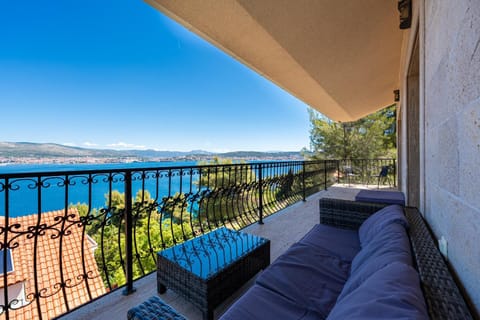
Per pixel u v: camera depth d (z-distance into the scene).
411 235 1.21
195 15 1.75
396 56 3.37
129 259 1.73
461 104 0.76
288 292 1.13
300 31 2.09
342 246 1.71
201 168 2.55
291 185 4.70
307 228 3.10
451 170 0.90
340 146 10.59
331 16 1.99
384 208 1.80
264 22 1.87
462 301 0.65
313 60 2.66
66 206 1.48
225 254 1.69
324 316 0.99
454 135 0.85
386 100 5.80
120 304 1.59
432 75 1.21
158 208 2.10
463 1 0.73
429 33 1.28
